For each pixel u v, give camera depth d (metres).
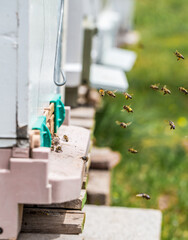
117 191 6.41
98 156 6.30
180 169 7.38
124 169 7.21
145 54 16.64
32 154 2.21
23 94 2.16
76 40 6.04
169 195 6.61
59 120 3.12
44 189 2.21
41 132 2.41
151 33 20.81
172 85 12.48
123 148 7.79
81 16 5.99
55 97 3.08
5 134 2.19
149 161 7.56
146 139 8.46
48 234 2.66
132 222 4.89
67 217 2.70
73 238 2.62
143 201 6.30
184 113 10.28
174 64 15.24
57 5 3.17
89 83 6.68
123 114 8.73
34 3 2.21
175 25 22.22
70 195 2.26
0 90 2.15
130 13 19.84
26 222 2.67
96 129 8.12
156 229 4.75
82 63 6.63
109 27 10.69
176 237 5.52
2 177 2.21
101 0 11.44
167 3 25.61
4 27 2.09
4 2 2.07
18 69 2.13
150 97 11.09
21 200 2.23
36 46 2.33
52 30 2.96
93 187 5.69
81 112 5.87
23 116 2.18
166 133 8.92
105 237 4.48
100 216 5.00
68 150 2.67
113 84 6.92
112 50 10.90
